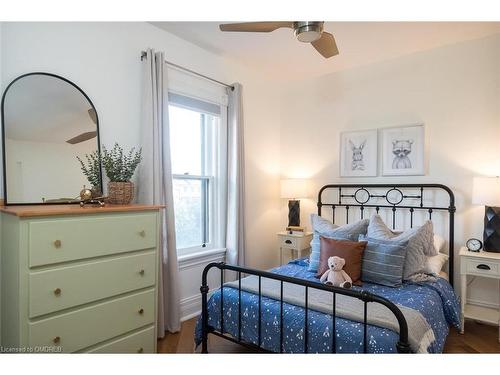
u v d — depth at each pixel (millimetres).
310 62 3457
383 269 2293
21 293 1452
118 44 2459
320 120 3832
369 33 2750
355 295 1492
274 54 3262
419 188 3158
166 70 2713
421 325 1649
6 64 1908
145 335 1962
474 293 2885
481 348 2340
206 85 3162
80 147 2207
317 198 3832
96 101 2328
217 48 3107
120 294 1835
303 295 1954
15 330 1504
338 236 2664
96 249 1712
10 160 1894
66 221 1596
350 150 3568
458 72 2969
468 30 2713
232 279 3340
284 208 4141
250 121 3719
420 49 3109
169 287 2604
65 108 2148
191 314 3025
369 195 3457
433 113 3096
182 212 3078
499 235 2580
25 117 1966
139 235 1922
